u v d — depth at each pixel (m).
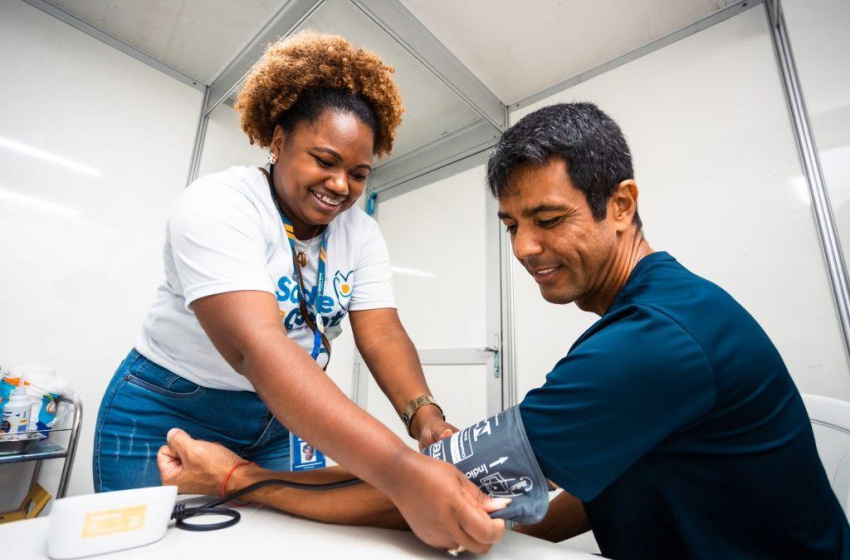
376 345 0.91
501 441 0.47
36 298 1.68
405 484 0.42
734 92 1.66
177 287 0.79
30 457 1.35
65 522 0.36
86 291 1.79
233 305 0.56
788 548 0.44
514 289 2.14
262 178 0.80
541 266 0.59
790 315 1.40
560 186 0.54
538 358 2.00
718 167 1.64
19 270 1.66
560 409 0.44
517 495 0.46
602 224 0.56
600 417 0.43
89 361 1.77
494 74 2.16
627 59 1.98
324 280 0.90
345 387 2.71
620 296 0.54
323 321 0.92
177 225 0.62
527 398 0.49
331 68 0.79
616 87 1.99
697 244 1.63
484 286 2.29
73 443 1.42
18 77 1.72
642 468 0.49
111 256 1.87
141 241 1.96
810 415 0.89
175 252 0.62
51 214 1.75
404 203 2.82
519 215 0.57
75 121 1.84
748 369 0.45
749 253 1.52
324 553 0.40
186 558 0.37
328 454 0.47
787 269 1.44
